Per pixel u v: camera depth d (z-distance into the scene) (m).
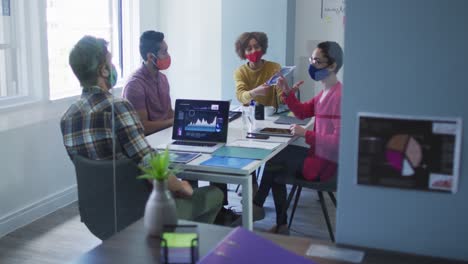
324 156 1.99
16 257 3.03
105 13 4.11
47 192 3.70
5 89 3.43
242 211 2.33
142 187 2.10
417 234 1.21
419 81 1.14
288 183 2.31
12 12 3.43
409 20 1.13
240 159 2.45
